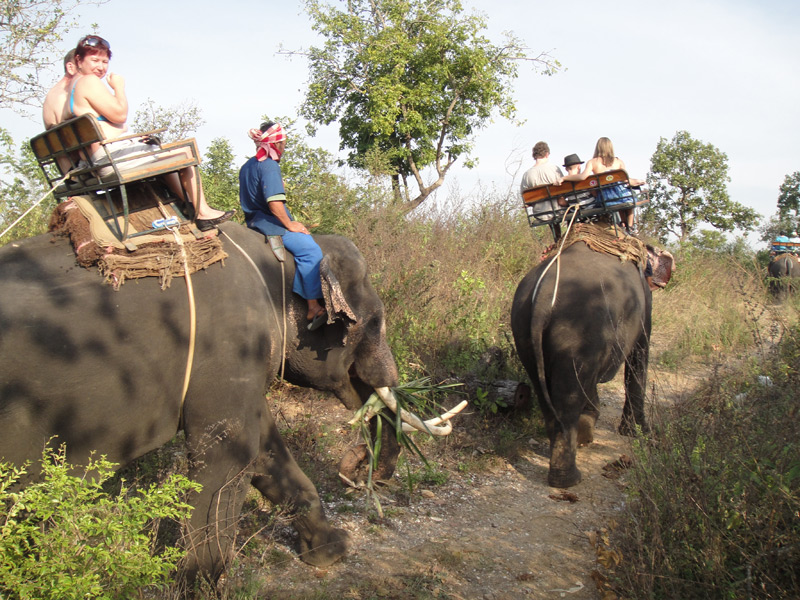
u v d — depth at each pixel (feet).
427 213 37.70
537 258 37.93
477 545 15.19
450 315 26.25
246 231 13.89
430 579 13.75
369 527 15.81
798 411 13.76
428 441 20.22
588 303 18.31
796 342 18.71
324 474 18.03
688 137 67.36
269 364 13.57
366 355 15.34
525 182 25.53
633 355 21.53
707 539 12.11
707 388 16.71
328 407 22.02
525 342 19.36
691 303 38.40
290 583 13.56
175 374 11.75
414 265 28.30
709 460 13.34
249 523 15.55
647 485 13.89
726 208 66.33
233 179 31.19
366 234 30.30
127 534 9.41
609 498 17.78
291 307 14.10
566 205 21.20
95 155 11.98
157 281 11.64
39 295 10.63
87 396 10.68
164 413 11.82
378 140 66.54
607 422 23.49
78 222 11.54
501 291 31.14
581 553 14.98
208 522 12.19
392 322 25.11
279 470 14.38
